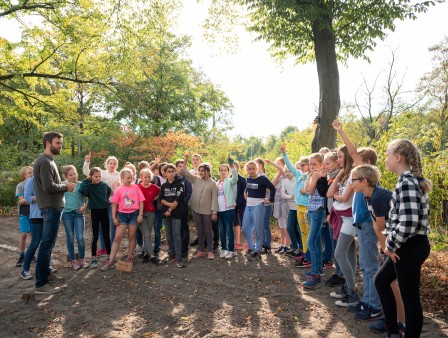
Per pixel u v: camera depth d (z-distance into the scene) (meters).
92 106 24.31
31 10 14.02
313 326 4.13
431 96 24.30
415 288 3.19
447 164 7.18
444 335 3.82
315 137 12.59
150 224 7.05
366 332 3.93
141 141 17.33
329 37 12.52
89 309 4.91
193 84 28.66
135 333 4.19
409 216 3.07
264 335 3.97
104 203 6.96
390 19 12.38
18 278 6.34
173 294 5.35
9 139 24.25
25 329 4.39
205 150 17.00
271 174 13.81
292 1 11.66
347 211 4.52
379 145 7.79
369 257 4.18
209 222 7.29
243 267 6.61
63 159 17.72
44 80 16.08
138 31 15.40
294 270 6.32
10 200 16.59
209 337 4.00
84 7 14.09
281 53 16.47
